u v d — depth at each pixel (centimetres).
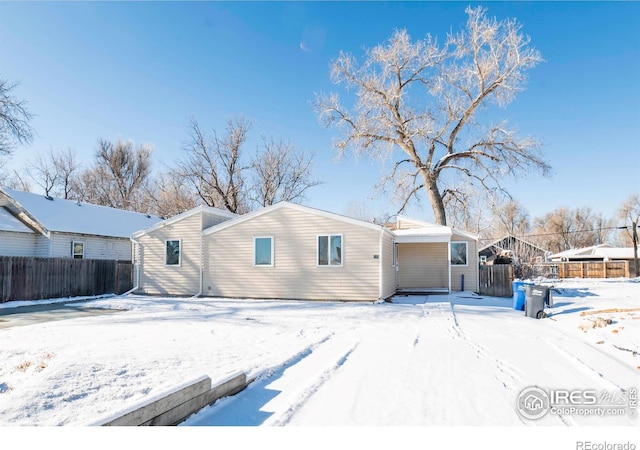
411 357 619
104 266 1856
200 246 1706
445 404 414
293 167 3509
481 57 2442
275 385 484
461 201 2692
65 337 767
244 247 1622
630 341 691
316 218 1517
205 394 404
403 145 2667
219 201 3312
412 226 2067
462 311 1199
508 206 5338
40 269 1603
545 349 671
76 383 441
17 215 2073
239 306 1339
